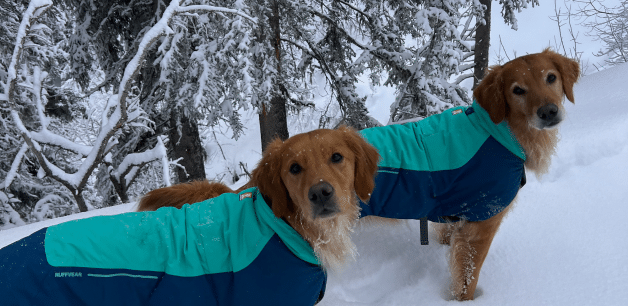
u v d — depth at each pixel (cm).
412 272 274
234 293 175
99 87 685
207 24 528
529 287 233
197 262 175
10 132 774
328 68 799
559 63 243
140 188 959
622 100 481
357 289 265
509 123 243
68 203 905
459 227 258
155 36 400
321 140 182
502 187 237
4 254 162
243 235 181
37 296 154
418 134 257
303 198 171
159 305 168
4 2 711
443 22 579
